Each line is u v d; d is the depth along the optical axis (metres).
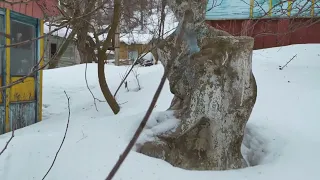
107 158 4.01
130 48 14.98
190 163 4.10
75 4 4.53
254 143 4.71
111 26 6.41
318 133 4.84
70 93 10.12
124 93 8.50
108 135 4.63
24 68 7.20
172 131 4.36
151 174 3.72
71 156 4.12
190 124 4.14
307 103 6.09
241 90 4.07
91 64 13.86
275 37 13.60
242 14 13.98
